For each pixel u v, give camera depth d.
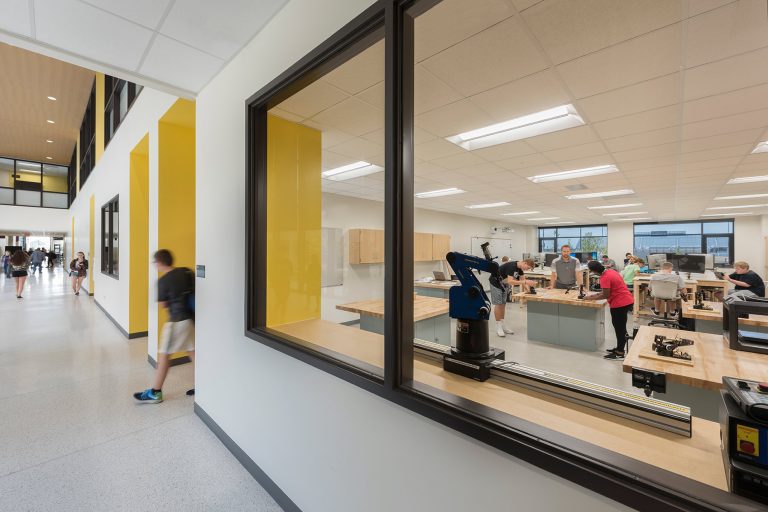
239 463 1.94
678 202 6.73
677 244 10.41
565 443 0.78
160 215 3.28
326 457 1.38
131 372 3.27
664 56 1.83
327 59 1.40
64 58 2.00
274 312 2.23
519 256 12.30
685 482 0.66
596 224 11.85
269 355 1.71
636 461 0.72
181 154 3.39
